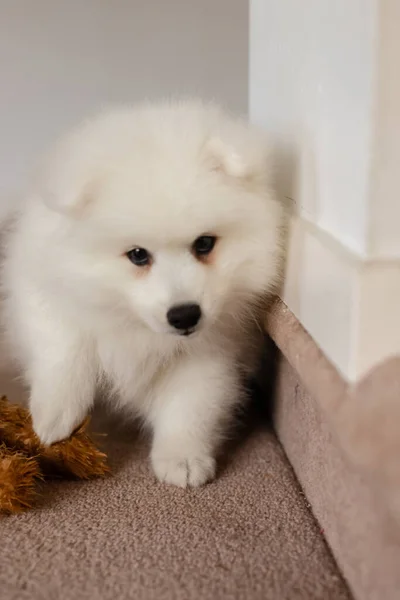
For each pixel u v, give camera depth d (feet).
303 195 1.98
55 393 2.12
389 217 1.55
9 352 2.63
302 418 2.01
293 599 1.63
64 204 1.86
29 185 2.20
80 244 1.93
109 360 2.20
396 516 1.37
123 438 2.34
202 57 3.15
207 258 1.98
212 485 2.05
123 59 3.11
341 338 1.64
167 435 2.19
